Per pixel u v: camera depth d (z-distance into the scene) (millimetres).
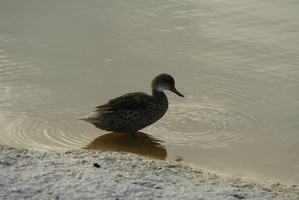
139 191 10617
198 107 16281
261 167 13336
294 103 16219
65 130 15047
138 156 13047
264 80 17484
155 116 15516
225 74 17844
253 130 15031
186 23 20859
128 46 19359
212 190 11047
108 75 17750
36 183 10617
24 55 18750
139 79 17594
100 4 22109
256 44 19484
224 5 22109
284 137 14688
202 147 14359
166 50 19172
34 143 14250
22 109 15867
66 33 20047
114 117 15016
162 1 22422
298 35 19938
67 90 16906
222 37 19953
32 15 21203
